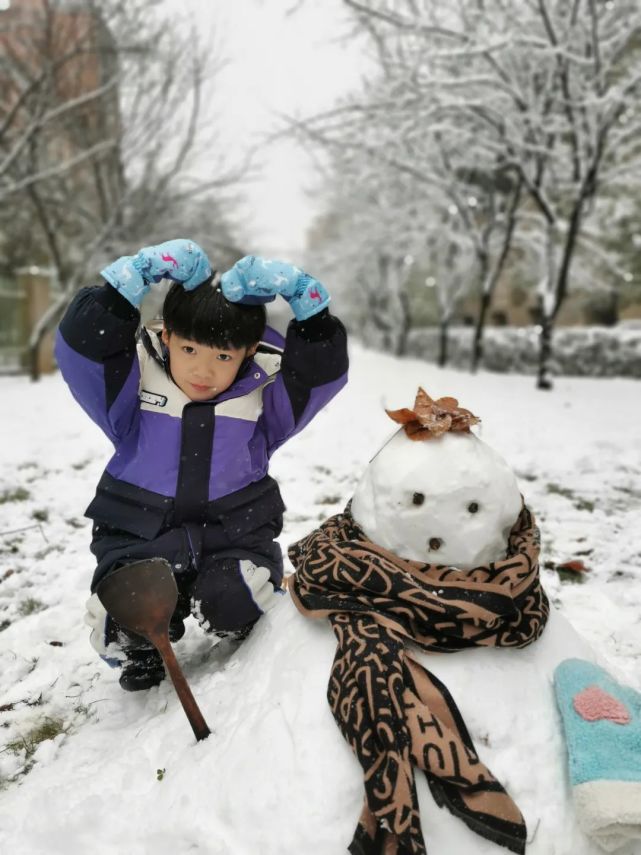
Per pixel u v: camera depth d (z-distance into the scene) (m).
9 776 2.17
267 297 2.11
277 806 1.57
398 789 1.51
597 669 1.75
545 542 4.05
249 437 2.28
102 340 2.03
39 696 2.60
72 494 5.20
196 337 2.10
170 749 1.90
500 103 11.45
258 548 2.32
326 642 1.84
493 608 1.71
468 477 1.76
